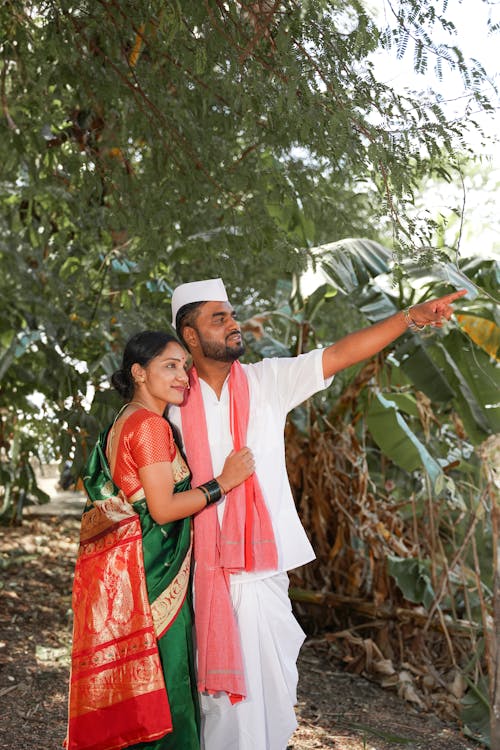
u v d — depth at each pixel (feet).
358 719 13.85
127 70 13.32
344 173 11.89
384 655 16.31
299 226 16.83
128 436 8.76
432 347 16.58
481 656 15.64
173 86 13.66
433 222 9.57
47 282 16.92
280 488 9.75
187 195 13.96
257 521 9.34
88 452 14.76
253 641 9.30
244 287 20.10
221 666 8.87
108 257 16.35
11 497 27.45
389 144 9.52
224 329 9.57
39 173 14.64
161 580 8.70
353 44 9.33
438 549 17.66
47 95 13.46
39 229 17.94
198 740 8.77
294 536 9.81
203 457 9.48
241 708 9.25
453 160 10.03
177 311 9.77
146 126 13.75
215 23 9.69
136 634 8.54
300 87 9.68
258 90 10.19
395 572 16.30
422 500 18.88
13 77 13.52
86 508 8.89
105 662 8.54
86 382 15.92
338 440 17.78
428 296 16.28
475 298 15.08
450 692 14.80
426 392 16.14
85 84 13.00
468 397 16.34
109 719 8.48
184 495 8.80
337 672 15.99
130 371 9.18
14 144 13.69
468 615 15.79
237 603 9.32
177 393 9.11
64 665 14.90
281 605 9.69
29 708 12.93
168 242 15.02
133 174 14.19
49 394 19.21
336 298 19.71
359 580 17.24
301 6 9.20
